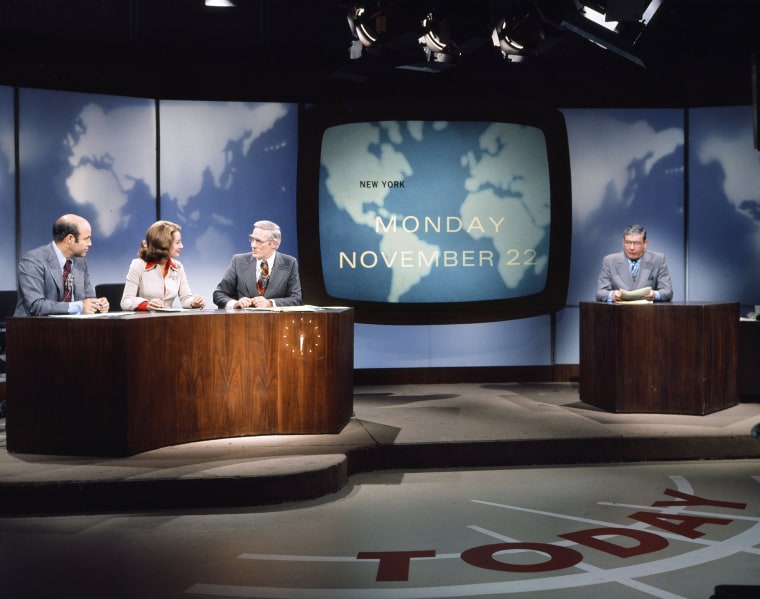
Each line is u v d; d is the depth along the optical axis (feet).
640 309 19.43
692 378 19.16
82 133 23.50
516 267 25.61
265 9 23.98
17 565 10.58
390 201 25.20
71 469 13.74
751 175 25.57
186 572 10.30
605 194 25.88
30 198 23.07
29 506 13.02
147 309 16.19
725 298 25.81
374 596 9.48
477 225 25.43
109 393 14.53
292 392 16.81
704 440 16.96
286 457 14.74
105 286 19.93
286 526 12.30
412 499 13.87
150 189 24.34
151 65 23.75
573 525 12.30
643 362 19.49
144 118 24.18
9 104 22.75
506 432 17.26
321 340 16.81
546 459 16.58
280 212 25.08
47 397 14.76
